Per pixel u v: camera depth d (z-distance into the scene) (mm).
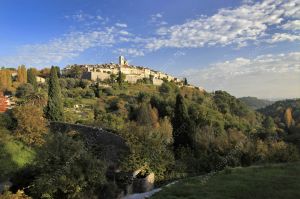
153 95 123500
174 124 58875
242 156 47562
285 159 45219
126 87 165000
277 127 122062
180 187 25203
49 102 67438
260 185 23750
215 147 54594
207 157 48781
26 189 33656
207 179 26844
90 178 33938
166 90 161250
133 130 48125
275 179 25281
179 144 56062
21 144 47031
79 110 102062
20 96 108125
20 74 140500
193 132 56688
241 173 28156
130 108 102875
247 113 142625
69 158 33969
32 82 131875
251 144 49031
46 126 55719
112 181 38719
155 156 45156
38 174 33875
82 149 35875
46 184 32000
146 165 44062
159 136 48844
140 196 36656
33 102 83062
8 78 126250
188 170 46875
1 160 40000
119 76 175000
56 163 33531
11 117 50875
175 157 52531
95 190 34719
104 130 53719
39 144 47500
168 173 45688
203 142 55812
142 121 77688
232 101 158375
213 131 64812
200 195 22406
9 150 43312
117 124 72000
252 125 118562
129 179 40531
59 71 196000
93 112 99812
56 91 68062
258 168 30172
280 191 22094
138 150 44156
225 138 56219
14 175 36344
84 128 55750
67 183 32438
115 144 49344
